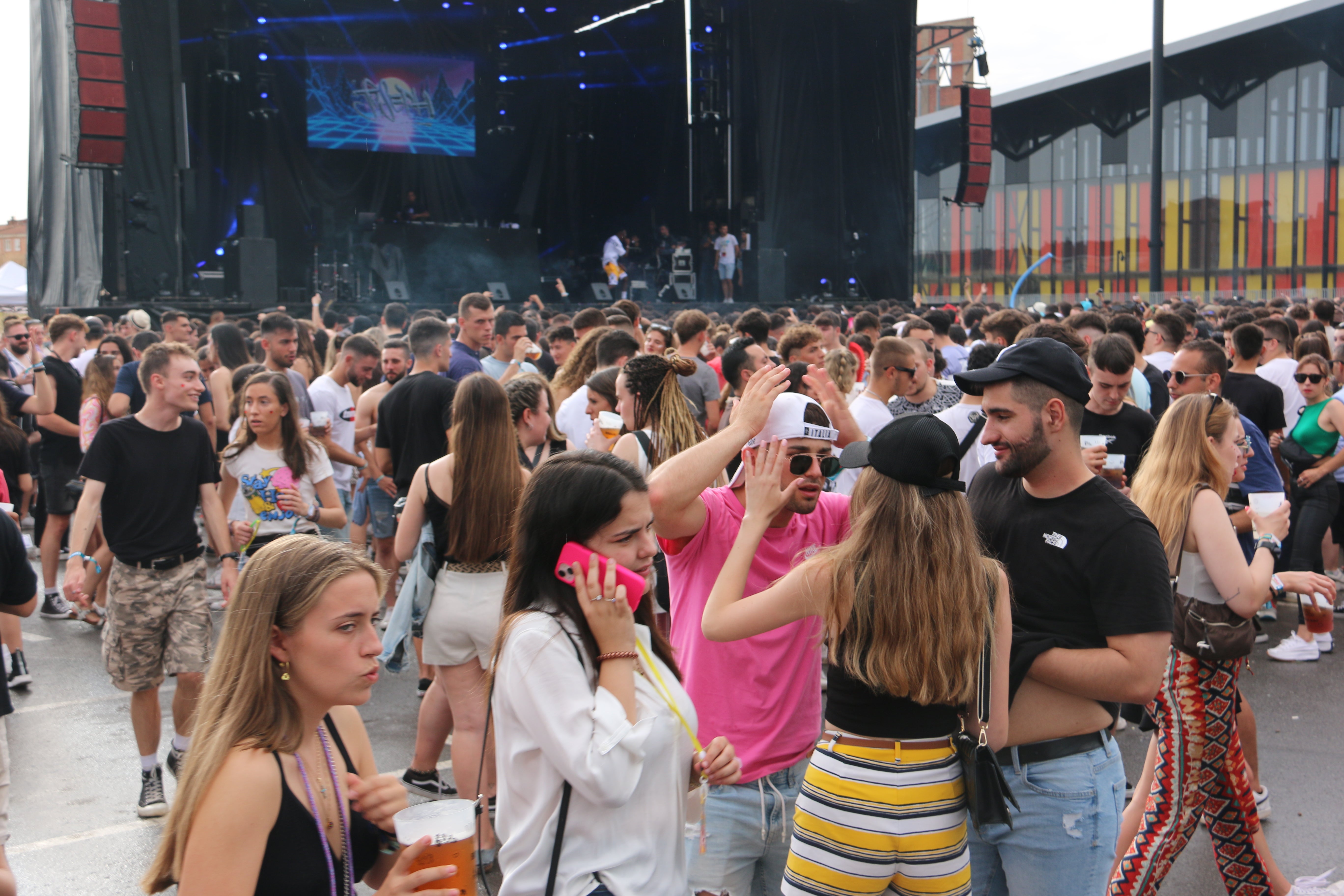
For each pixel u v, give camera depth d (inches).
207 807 67.4
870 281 953.5
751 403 99.0
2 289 952.9
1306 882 127.6
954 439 85.9
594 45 1057.5
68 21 674.8
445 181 1008.9
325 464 216.1
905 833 87.0
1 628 231.8
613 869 78.0
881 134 938.1
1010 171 1485.0
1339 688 227.1
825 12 900.0
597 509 79.8
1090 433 188.2
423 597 153.0
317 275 856.9
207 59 813.2
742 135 925.2
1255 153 1267.2
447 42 977.5
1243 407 267.7
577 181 1075.3
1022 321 273.7
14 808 175.0
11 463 305.6
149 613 173.9
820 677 107.7
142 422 176.6
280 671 71.6
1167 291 1359.5
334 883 70.7
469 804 73.9
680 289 943.7
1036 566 100.0
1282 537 135.6
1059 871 98.8
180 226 752.3
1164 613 94.5
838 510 111.6
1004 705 89.8
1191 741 125.5
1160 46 775.1
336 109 922.1
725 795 102.8
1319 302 462.9
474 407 150.6
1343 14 1136.8
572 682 77.9
